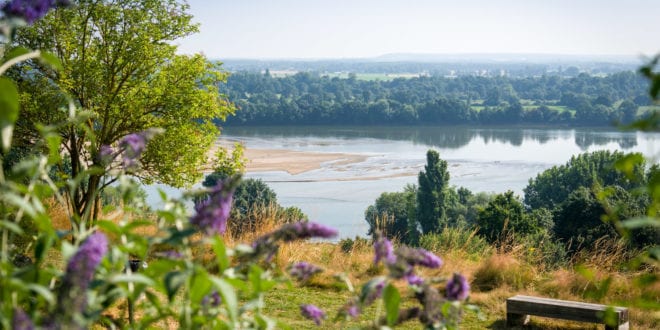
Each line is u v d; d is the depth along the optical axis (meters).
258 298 2.61
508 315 8.53
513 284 10.34
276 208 13.09
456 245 12.84
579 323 8.67
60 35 17.09
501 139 196.38
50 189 2.47
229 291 2.25
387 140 186.25
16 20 2.28
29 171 2.38
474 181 130.38
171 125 17.95
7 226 2.18
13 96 2.11
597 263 10.47
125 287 2.52
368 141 182.12
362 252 12.13
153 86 18.69
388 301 2.67
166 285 2.22
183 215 2.51
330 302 9.34
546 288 9.99
